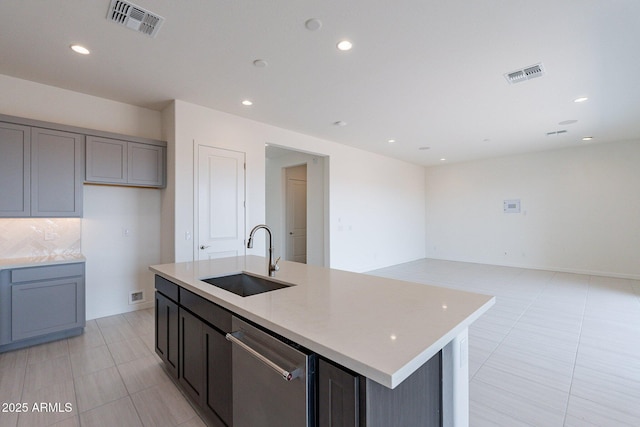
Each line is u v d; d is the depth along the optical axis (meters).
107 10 2.04
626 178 5.71
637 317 3.60
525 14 2.07
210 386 1.65
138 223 3.83
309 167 6.22
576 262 6.23
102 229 3.58
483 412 1.91
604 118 4.29
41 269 2.80
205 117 3.88
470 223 7.71
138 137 3.55
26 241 3.12
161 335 2.32
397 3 1.97
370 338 1.02
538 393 2.11
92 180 3.21
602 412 1.90
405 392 1.06
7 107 2.98
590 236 6.07
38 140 2.91
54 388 2.14
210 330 1.65
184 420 1.81
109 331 3.15
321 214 5.98
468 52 2.57
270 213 7.18
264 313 1.29
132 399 2.01
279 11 2.05
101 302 3.57
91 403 1.97
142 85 3.21
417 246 8.24
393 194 7.37
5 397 2.04
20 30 2.25
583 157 6.13
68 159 3.07
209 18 2.13
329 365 0.97
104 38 2.36
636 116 4.20
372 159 6.74
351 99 3.61
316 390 1.02
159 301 2.36
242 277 2.28
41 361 2.52
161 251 3.96
